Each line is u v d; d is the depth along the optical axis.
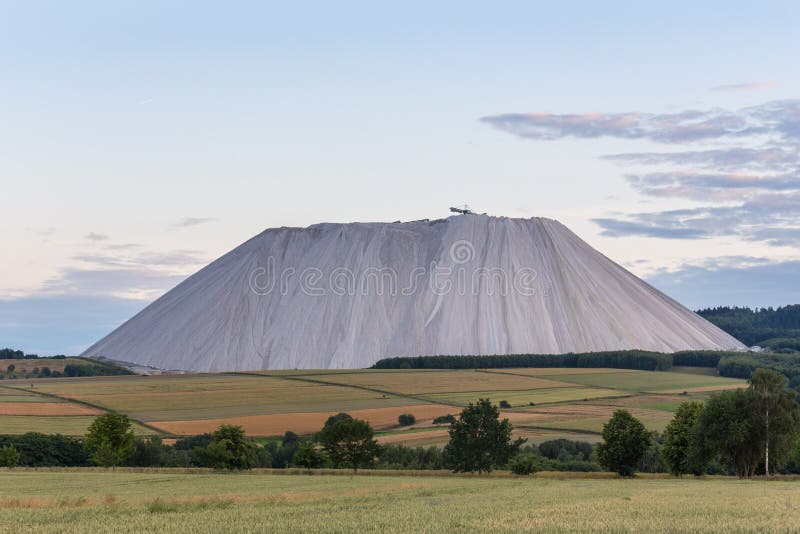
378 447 100.88
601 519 44.56
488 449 96.50
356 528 40.94
